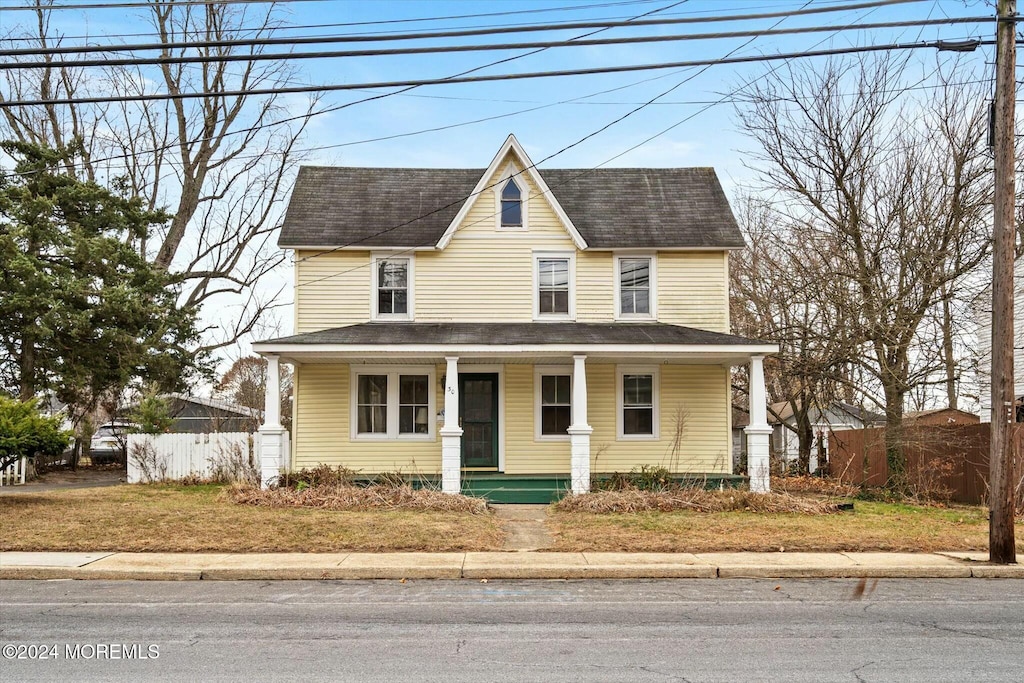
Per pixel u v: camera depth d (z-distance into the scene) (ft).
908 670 23.57
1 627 29.17
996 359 42.32
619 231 73.05
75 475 88.22
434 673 23.27
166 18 111.34
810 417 114.01
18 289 81.87
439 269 71.72
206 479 72.84
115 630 28.68
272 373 62.90
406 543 44.68
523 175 72.49
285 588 36.94
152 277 94.32
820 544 44.93
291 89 42.01
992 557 41.47
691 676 22.94
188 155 114.01
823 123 80.23
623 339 64.69
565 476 65.98
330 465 69.56
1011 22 41.11
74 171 100.22
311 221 72.90
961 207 70.74
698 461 70.74
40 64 39.01
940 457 69.36
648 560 41.57
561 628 28.99
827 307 82.43
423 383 71.05
